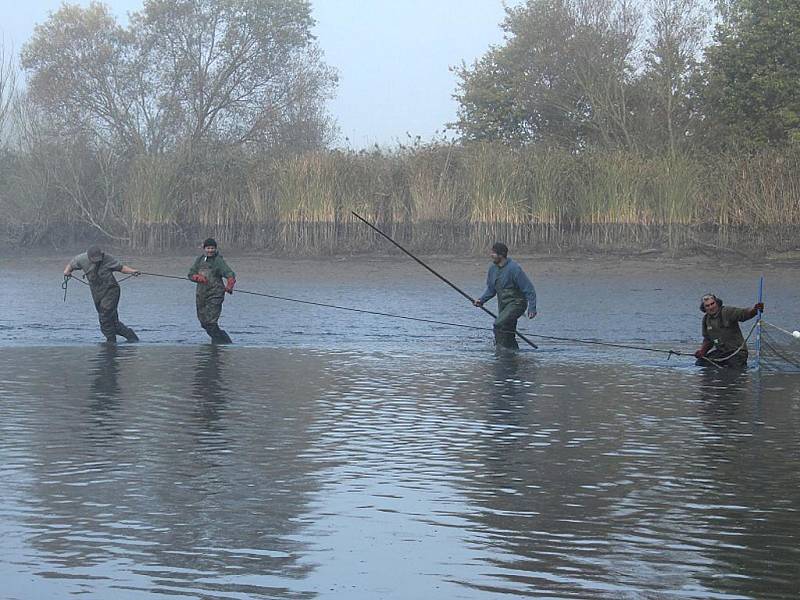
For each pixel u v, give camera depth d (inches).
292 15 2060.8
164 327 793.6
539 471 341.7
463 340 725.9
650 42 1726.1
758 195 1311.5
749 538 269.6
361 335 749.9
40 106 1887.3
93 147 1632.6
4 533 269.6
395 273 1253.1
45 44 1964.8
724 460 358.9
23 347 670.5
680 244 1314.0
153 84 1999.3
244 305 945.5
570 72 1812.3
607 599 226.2
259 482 323.9
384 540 265.9
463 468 345.1
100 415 432.5
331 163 1427.2
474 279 1194.0
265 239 1460.4
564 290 1071.0
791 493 314.8
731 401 482.9
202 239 1496.1
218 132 2016.5
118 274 1270.9
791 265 1224.2
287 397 482.0
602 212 1343.5
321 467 344.5
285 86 2058.3
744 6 1690.5
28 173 1574.8
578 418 436.8
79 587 231.1
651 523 282.8
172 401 467.8
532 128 1923.0
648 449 376.8
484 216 1366.9
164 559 249.8
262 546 260.5
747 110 1653.5
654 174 1343.5
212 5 2032.5
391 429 409.7
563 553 256.5
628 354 656.4
